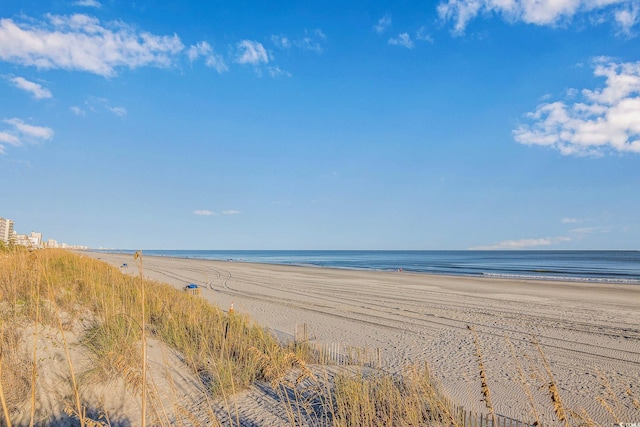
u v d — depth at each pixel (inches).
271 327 521.7
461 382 321.4
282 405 241.1
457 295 925.8
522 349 436.5
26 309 287.3
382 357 391.9
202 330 339.6
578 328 555.8
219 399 244.8
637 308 751.1
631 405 277.1
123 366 188.5
